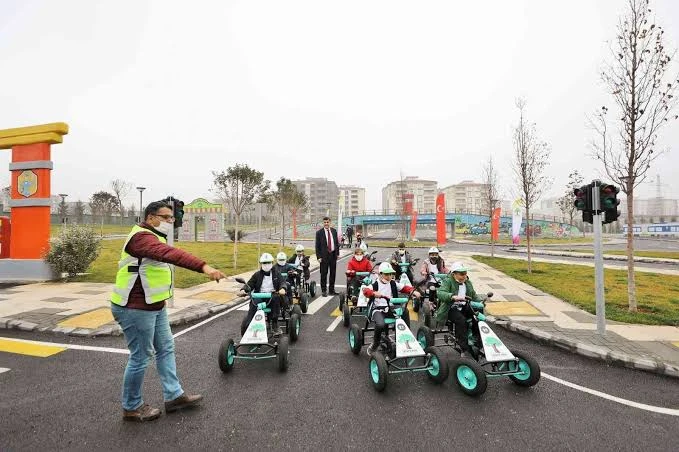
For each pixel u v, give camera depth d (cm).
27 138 1274
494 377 511
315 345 649
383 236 7750
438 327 580
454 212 6469
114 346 625
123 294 366
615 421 395
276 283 634
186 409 413
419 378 506
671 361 544
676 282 1279
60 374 507
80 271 1285
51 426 375
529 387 478
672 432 376
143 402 418
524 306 915
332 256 1109
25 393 449
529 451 339
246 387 473
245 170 1831
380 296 578
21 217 1283
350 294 846
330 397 446
